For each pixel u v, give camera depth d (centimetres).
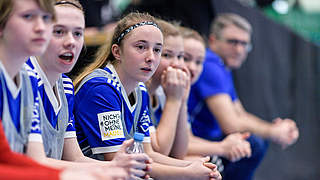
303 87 825
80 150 327
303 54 823
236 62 607
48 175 208
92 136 340
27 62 289
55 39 285
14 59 248
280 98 801
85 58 390
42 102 294
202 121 553
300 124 820
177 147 426
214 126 559
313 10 970
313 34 918
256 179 750
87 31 664
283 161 790
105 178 219
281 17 930
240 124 567
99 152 338
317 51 833
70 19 287
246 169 520
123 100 355
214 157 493
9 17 235
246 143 490
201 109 552
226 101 548
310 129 826
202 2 716
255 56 774
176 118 405
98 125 338
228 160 508
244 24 603
